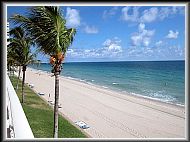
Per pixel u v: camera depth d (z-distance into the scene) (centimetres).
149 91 5444
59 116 2294
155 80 7838
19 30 2131
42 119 1841
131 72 11575
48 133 1511
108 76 9856
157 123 2525
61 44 1091
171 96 4700
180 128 2353
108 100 3881
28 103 2584
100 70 14088
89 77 9462
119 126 2331
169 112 3073
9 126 410
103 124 2358
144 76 9388
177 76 8919
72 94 4506
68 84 6488
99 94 4606
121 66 17712
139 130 2252
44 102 2898
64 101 3644
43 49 1088
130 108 3269
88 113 2828
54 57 1105
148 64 18812
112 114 2850
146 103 3703
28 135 315
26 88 4022
